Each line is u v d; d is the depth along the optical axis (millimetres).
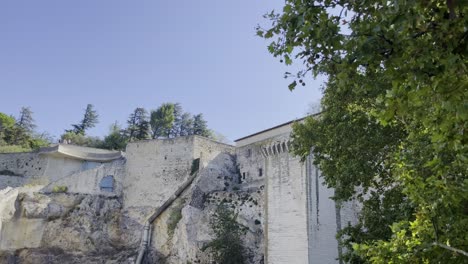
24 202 53062
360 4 8273
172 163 60594
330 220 32344
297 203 32719
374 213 21609
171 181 59344
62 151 65750
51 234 53312
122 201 60094
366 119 20578
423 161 14195
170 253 49969
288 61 9211
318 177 33062
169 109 105750
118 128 102688
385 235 20094
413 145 15867
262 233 44656
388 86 14297
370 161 21281
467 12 6957
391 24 7191
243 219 46750
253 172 57625
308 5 8336
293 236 32031
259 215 46062
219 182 56750
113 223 57656
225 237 44469
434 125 9109
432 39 7289
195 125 111375
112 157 69938
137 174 61531
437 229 11758
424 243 11414
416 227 12156
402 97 8109
